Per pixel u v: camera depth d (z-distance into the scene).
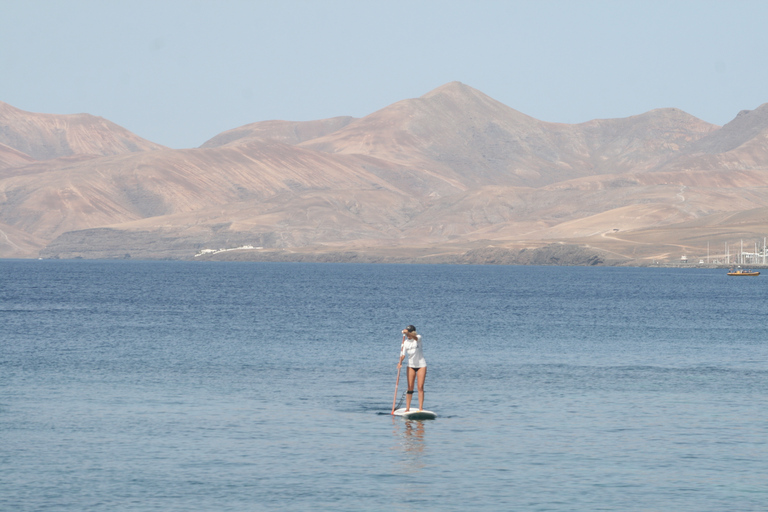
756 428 58.47
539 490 42.97
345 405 66.62
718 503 40.97
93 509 39.56
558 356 102.94
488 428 58.09
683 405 67.56
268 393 72.12
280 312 181.00
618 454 50.62
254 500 41.06
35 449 50.66
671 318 174.62
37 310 179.75
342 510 39.62
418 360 63.16
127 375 81.75
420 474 45.81
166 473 45.72
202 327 139.75
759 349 112.81
